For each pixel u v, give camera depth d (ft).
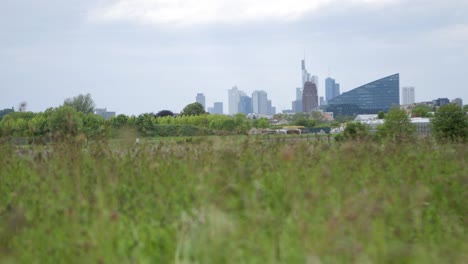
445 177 28.09
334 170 27.58
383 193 24.23
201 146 32.65
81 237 18.93
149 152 31.91
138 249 18.95
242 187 22.54
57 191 22.94
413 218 22.59
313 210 20.65
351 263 17.01
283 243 19.03
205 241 18.80
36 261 18.48
